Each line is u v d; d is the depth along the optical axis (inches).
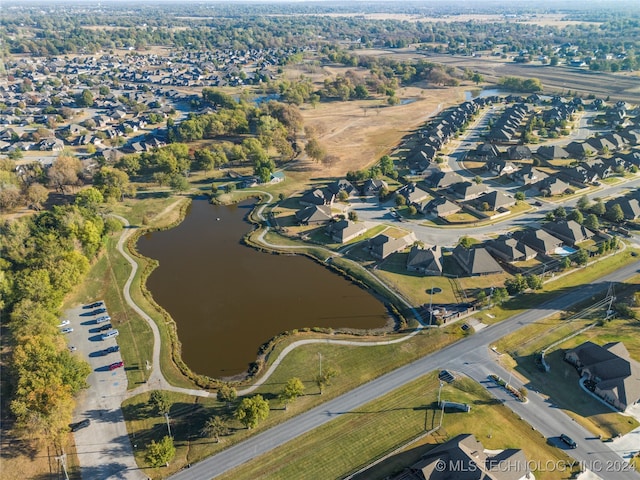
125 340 4512.8
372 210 7126.0
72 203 7155.5
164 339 4534.9
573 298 4987.7
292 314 4933.6
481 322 4665.4
